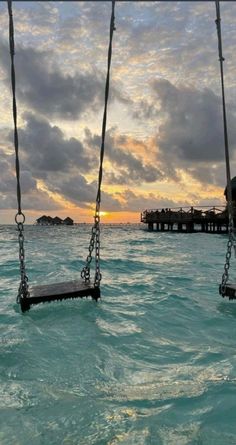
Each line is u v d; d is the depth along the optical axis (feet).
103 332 19.63
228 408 11.68
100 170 22.45
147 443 10.02
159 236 142.10
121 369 14.85
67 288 24.26
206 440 10.16
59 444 9.97
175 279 38.29
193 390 12.90
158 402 12.13
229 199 23.66
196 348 17.43
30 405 11.93
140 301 27.43
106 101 21.06
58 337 18.70
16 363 15.29
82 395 12.64
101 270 45.37
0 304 26.16
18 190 21.09
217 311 24.52
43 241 117.91
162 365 15.31
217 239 116.88
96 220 24.08
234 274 41.86
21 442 10.04
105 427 10.74
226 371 14.52
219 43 21.63
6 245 95.40
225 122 22.36
